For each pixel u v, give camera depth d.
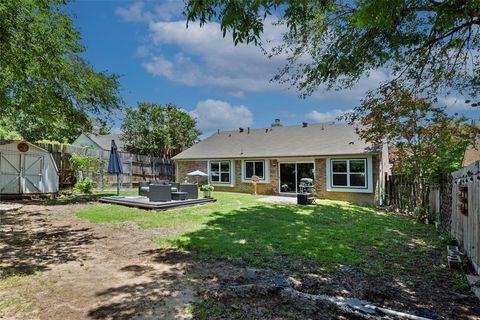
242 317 3.13
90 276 4.34
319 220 9.11
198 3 3.08
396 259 5.34
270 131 21.27
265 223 8.39
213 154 20.11
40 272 4.48
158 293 3.75
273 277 4.32
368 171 14.61
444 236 6.88
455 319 3.25
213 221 8.62
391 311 3.25
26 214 9.47
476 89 6.28
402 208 12.23
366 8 3.33
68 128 14.99
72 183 16.17
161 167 23.61
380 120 10.97
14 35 7.06
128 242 6.27
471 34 5.09
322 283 4.18
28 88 9.81
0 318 3.12
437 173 8.57
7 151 12.95
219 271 4.57
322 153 15.64
